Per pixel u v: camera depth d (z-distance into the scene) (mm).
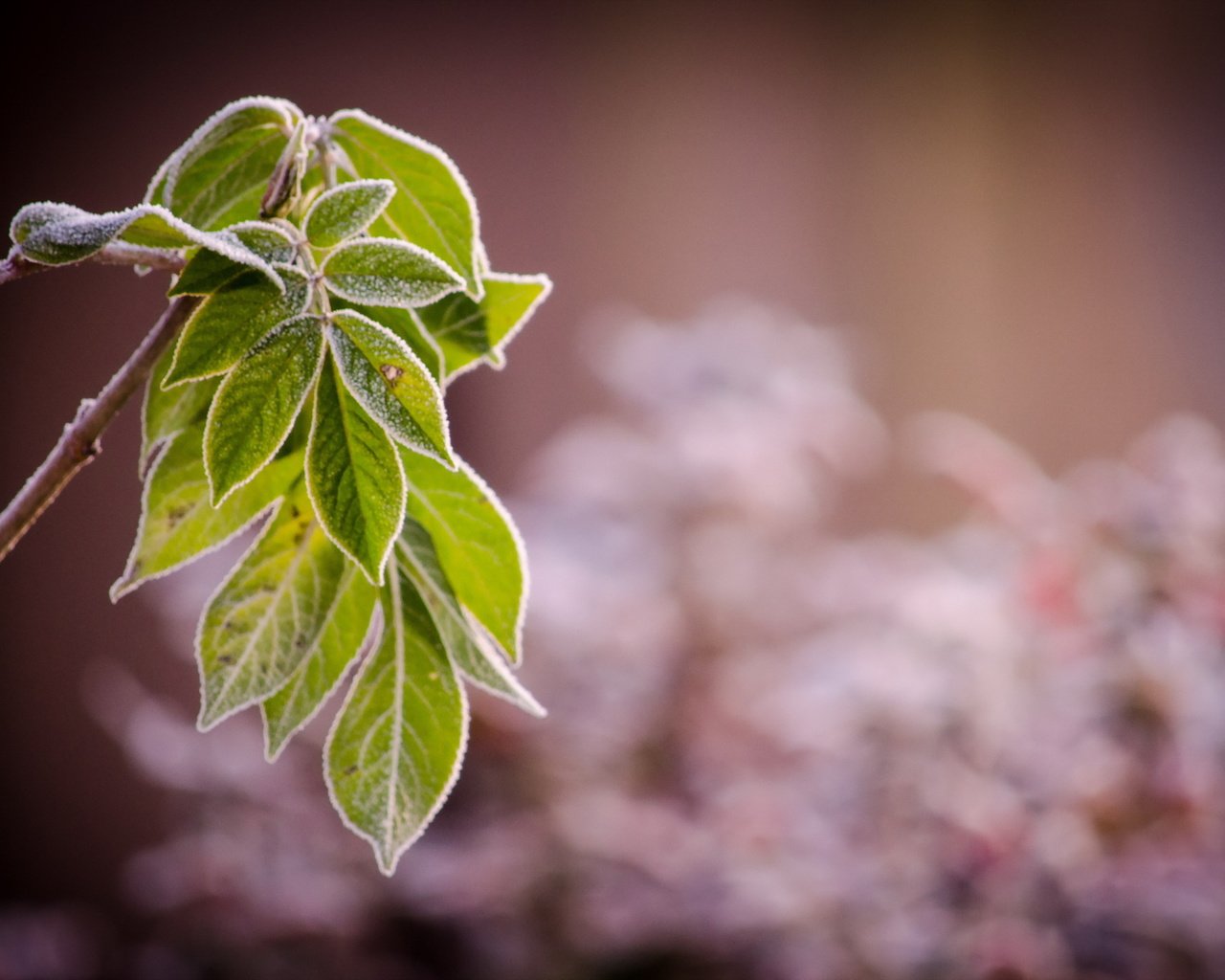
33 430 2336
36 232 630
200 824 1551
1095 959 1305
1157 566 1460
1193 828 1421
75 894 2277
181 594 1581
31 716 2309
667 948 1390
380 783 659
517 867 1470
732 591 1720
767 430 1742
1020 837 1387
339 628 667
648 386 1832
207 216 673
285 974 1485
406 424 626
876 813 1468
